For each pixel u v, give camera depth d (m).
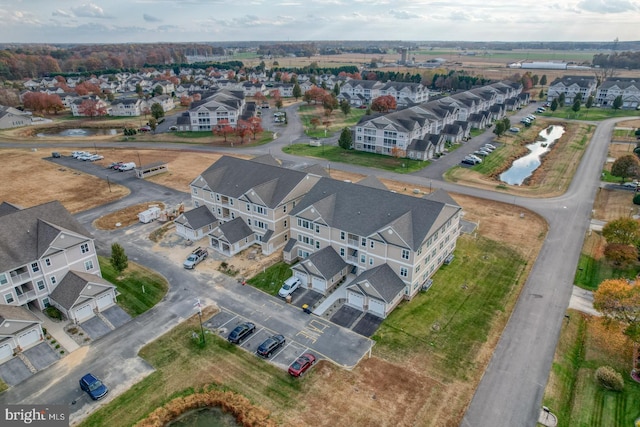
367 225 50.31
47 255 45.84
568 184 84.44
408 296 48.31
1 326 39.25
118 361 39.72
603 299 41.19
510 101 162.38
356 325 44.53
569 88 177.25
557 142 117.81
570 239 62.38
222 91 165.50
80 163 102.56
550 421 33.22
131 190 84.00
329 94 176.38
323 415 33.69
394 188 82.75
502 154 107.12
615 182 84.62
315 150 110.81
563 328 43.75
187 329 44.03
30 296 45.56
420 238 46.69
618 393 35.97
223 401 35.12
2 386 36.94
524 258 57.31
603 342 41.91
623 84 165.88
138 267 55.72
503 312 46.28
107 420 33.50
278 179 62.31
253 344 41.84
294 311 46.94
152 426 32.94
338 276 51.59
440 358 39.75
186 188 84.75
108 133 140.88
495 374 37.84
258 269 55.38
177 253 59.59
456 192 81.06
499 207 74.19
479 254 58.41
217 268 55.72
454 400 35.12
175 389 36.47
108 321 45.34
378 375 37.75
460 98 140.88
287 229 61.56
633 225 55.47
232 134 128.62
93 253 50.66
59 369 38.78
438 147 105.31
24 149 114.94
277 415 33.72
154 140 125.00
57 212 50.31
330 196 55.38
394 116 108.25
